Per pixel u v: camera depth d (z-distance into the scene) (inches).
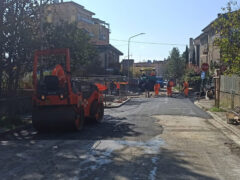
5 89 569.0
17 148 346.3
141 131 455.2
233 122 510.6
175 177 243.9
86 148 342.3
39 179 238.5
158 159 297.1
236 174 254.4
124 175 247.1
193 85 1652.3
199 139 399.5
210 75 1375.5
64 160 292.5
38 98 446.9
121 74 1911.9
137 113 701.3
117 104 940.0
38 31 596.7
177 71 2471.7
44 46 639.1
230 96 770.8
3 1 504.7
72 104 443.5
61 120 436.8
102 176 244.7
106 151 327.6
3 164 280.7
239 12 432.5
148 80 1763.0
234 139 403.2
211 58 1763.0
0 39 506.0
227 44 438.0
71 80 466.3
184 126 505.7
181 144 367.6
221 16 455.8
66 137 413.1
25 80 676.1
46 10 649.0
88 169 263.3
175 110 763.4
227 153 327.3
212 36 1770.4
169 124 526.9
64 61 549.3
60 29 692.7
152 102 1061.1
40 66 551.8
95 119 539.2
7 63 549.3
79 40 765.3
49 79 442.0
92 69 1512.1
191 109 792.9
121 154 315.0
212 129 480.1
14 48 531.8
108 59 2018.9
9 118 500.4
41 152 325.7
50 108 452.4
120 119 597.0
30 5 556.4
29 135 433.4
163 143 370.9
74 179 237.8
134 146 352.2
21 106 629.0
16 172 256.7
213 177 245.9
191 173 255.0
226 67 497.0
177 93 1710.1
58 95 441.7
